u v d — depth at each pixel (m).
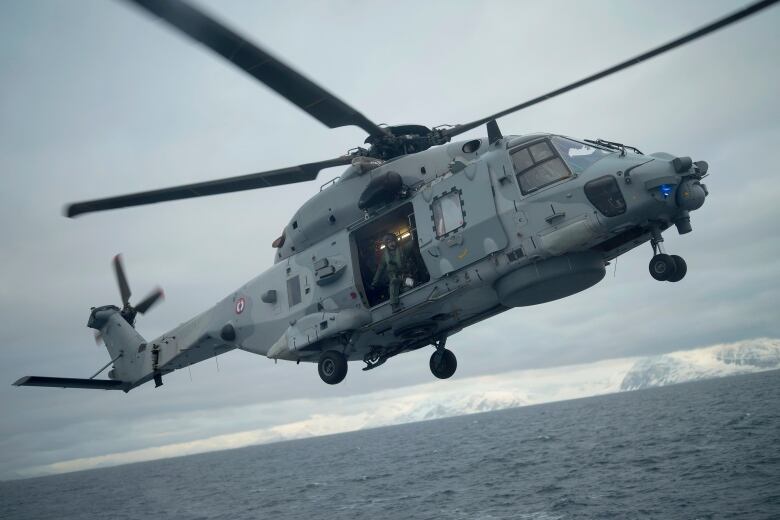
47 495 118.19
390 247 11.39
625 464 43.69
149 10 6.04
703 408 95.62
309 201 12.64
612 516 28.03
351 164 11.70
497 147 10.62
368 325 11.64
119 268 17.94
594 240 9.77
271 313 13.33
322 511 42.94
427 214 10.95
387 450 117.94
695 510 27.08
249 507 51.66
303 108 9.00
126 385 16.91
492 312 11.95
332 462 103.62
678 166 9.33
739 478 32.78
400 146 11.81
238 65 7.46
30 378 15.06
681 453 45.16
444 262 10.64
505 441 88.25
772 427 54.31
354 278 11.79
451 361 12.77
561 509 31.02
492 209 10.19
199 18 6.39
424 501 40.34
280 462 132.38
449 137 11.94
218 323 14.55
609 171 9.67
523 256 9.95
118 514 61.56
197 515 51.88
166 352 15.98
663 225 9.98
